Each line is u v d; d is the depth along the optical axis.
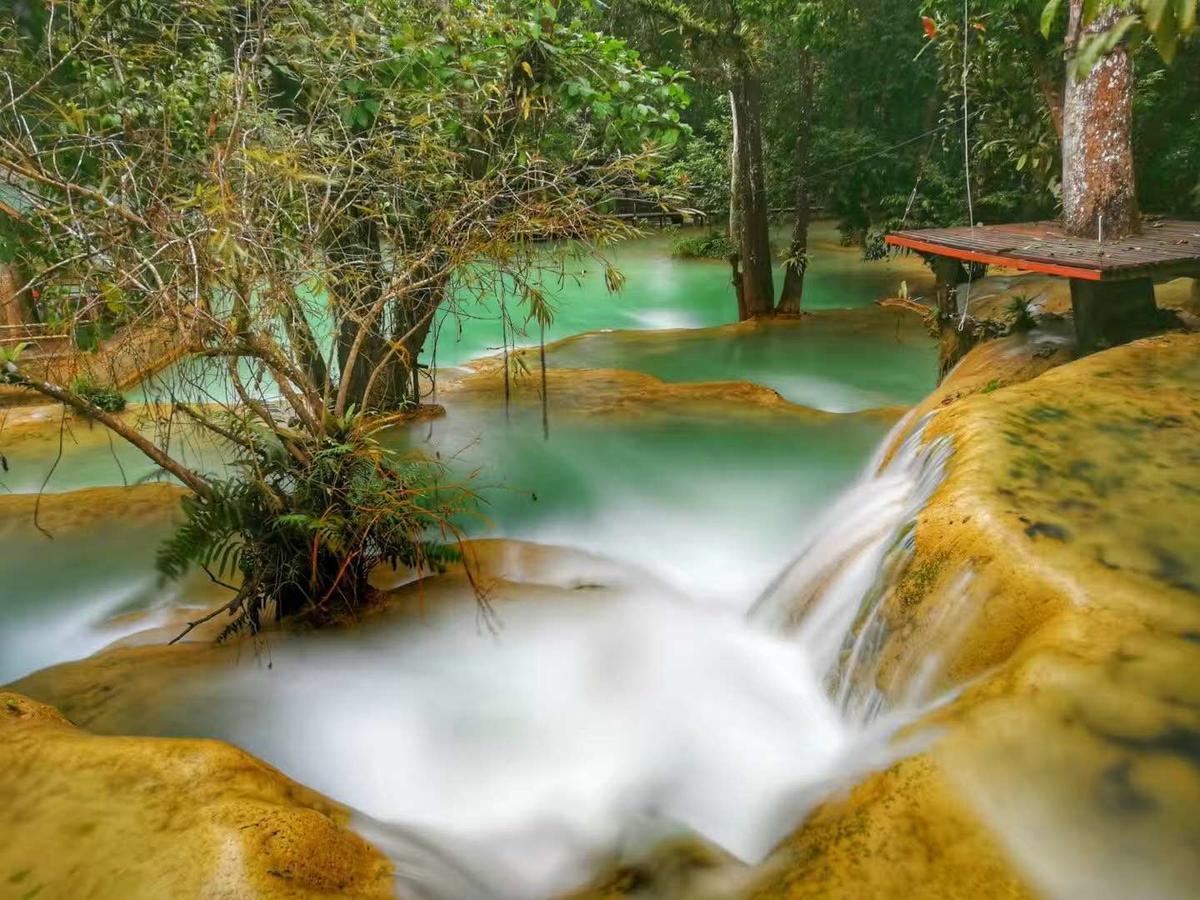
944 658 3.16
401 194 6.27
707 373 11.62
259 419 5.20
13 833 2.52
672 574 6.01
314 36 6.35
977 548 3.36
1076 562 3.15
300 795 2.94
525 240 6.21
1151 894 1.99
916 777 2.35
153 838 2.48
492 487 7.28
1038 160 11.50
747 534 6.67
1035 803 2.21
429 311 7.31
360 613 4.93
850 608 4.16
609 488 7.50
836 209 20.73
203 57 6.51
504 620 4.98
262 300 4.57
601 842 3.12
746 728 3.93
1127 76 7.53
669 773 3.65
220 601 5.40
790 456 8.16
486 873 2.97
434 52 6.80
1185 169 11.16
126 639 4.91
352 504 4.61
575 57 7.64
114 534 6.21
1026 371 7.21
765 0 12.98
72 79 7.00
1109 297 7.14
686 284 19.09
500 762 3.84
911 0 19.91
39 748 2.88
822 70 18.66
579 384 10.36
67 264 4.54
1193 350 5.49
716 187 19.88
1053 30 10.35
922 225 15.45
